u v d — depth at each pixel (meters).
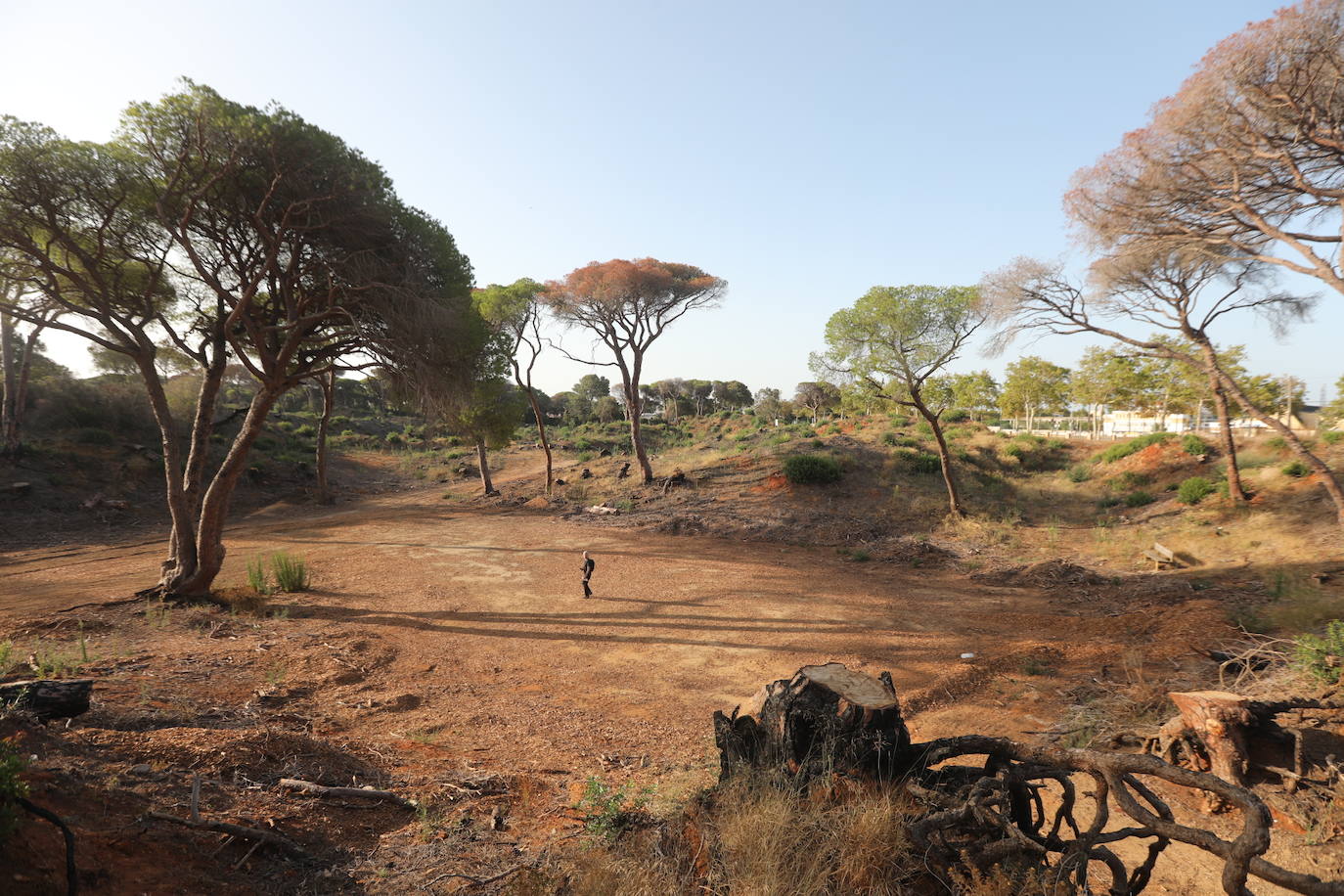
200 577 14.23
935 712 8.42
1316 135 11.12
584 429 75.56
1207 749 5.61
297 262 14.62
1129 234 14.61
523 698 9.04
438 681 9.70
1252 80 11.22
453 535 25.38
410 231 15.61
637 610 14.48
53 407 36.28
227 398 59.94
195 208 12.80
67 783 4.14
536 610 14.48
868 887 2.93
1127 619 12.43
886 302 22.48
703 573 18.47
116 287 14.47
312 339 16.30
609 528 26.91
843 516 25.00
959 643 11.61
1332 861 4.38
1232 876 2.23
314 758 5.82
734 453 36.12
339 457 50.25
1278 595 12.12
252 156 12.77
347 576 17.72
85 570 18.17
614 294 31.48
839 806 3.37
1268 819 2.24
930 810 3.23
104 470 31.47
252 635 11.62
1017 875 2.80
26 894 2.82
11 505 25.97
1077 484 27.31
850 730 3.73
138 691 7.75
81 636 10.62
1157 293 17.95
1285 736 5.50
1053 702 8.40
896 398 24.23
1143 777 6.01
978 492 26.72
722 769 4.35
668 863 3.37
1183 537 18.16
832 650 11.40
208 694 8.06
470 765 6.36
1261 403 28.56
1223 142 12.31
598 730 7.84
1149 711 7.47
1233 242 12.78
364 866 4.02
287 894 3.59
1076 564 17.62
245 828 4.07
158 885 3.29
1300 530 16.02
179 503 14.43
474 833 4.60
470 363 17.19
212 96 12.66
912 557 20.30
